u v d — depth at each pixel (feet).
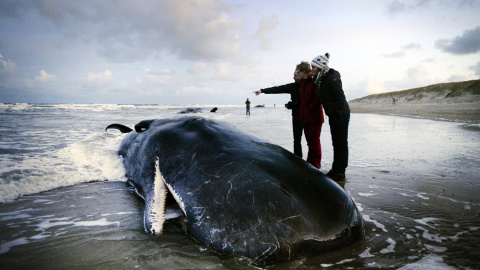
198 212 8.22
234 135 10.27
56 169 15.46
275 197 7.58
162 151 10.71
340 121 13.93
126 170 14.93
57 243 8.00
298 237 7.24
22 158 17.66
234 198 7.82
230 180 8.20
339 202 7.94
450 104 136.05
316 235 7.37
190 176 9.06
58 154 19.06
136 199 11.96
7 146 21.91
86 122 45.88
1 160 16.90
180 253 7.47
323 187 8.10
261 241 7.22
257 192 7.72
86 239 8.25
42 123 42.52
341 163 14.30
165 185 10.18
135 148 14.15
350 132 35.91
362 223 8.43
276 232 7.23
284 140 26.04
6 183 12.87
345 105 13.78
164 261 7.09
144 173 11.93
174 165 9.86
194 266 6.89
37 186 13.03
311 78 14.89
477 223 9.41
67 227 9.10
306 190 7.88
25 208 10.73
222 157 9.02
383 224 9.31
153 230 8.62
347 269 6.86
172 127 11.78
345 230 7.75
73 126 38.96
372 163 18.37
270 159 8.73
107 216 10.09
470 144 25.79
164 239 8.24
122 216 10.11
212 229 7.79
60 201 11.58
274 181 7.91
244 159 8.68
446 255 7.42
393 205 11.05
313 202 7.67
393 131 36.91
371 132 35.81
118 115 68.49
